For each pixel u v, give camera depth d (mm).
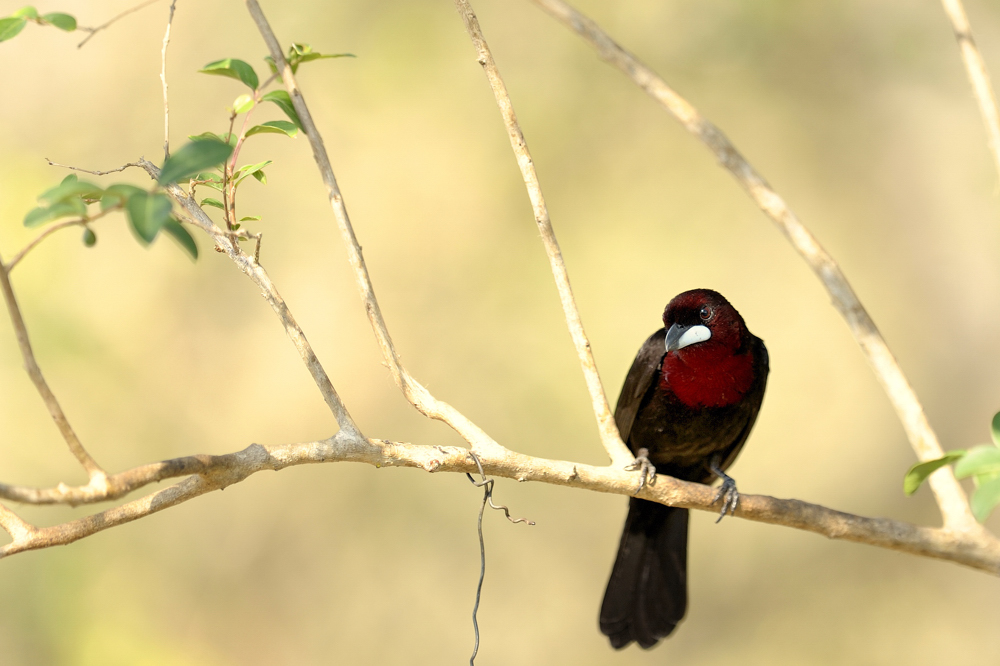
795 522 5039
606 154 13992
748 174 4711
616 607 7406
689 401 6797
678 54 13703
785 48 14016
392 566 13172
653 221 14008
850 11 13727
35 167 12031
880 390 14477
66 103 13219
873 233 14812
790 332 14641
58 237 11836
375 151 13938
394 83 13242
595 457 12977
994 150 4855
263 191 13594
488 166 13898
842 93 14273
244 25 13383
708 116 14250
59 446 11922
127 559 12031
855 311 4672
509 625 13102
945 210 14625
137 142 13234
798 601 13797
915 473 4324
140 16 13406
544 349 13398
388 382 13617
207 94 13375
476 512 13398
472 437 4621
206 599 12633
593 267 13734
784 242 14156
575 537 13500
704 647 13750
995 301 14383
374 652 12820
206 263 13469
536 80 13828
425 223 13945
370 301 4656
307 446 4129
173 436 12891
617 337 13383
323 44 13383
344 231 4676
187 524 12914
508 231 13922
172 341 13281
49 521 11320
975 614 13352
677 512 7344
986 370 14320
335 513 13312
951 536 4672
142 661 11477
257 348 13547
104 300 12773
